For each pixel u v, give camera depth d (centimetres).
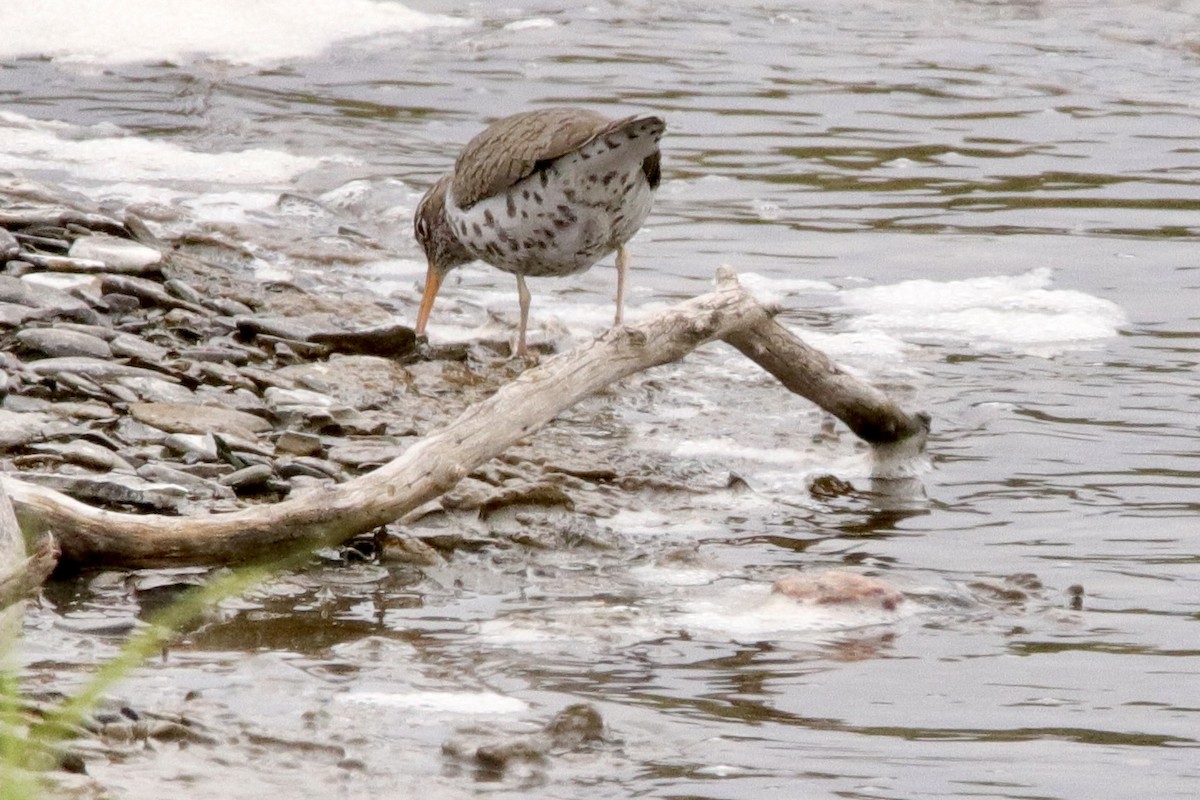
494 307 1548
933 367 1367
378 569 927
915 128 2280
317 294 1525
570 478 1091
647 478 1095
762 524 1031
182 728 688
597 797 653
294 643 815
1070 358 1390
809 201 1911
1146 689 773
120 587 872
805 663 802
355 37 2761
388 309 1516
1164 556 965
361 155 2080
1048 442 1186
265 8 2792
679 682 777
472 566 941
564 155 1255
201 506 968
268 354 1297
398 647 812
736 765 684
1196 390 1302
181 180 1928
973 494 1087
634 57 2712
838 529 1021
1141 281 1616
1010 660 808
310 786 652
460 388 1289
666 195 1927
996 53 2797
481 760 678
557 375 984
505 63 2638
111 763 655
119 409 1114
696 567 946
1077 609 880
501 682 772
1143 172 2055
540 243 1318
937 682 780
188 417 1106
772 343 1103
